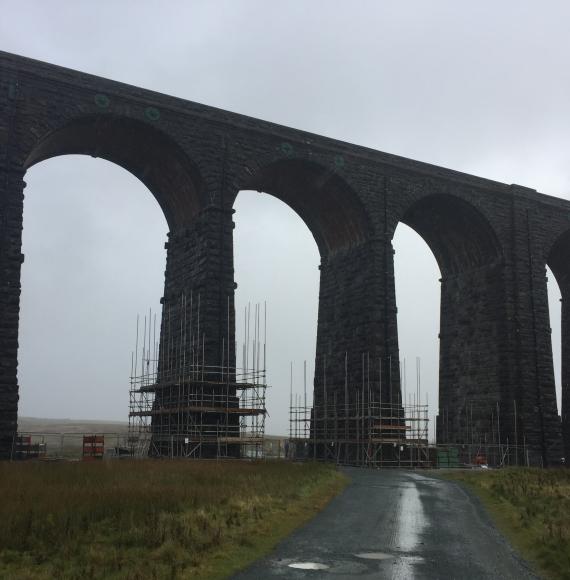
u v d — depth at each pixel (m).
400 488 29.36
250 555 14.70
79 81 41.41
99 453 45.03
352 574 13.30
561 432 60.94
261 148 46.97
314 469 35.34
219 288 43.53
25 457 37.44
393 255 50.47
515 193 57.91
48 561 13.43
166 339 47.91
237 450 42.88
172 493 20.67
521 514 21.05
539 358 56.22
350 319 51.16
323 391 53.00
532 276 57.41
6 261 37.34
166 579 12.38
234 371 42.97
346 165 49.91
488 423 55.88
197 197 45.84
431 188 53.47
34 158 42.91
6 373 36.19
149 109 43.41
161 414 45.53
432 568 14.02
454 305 60.94
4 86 39.22
